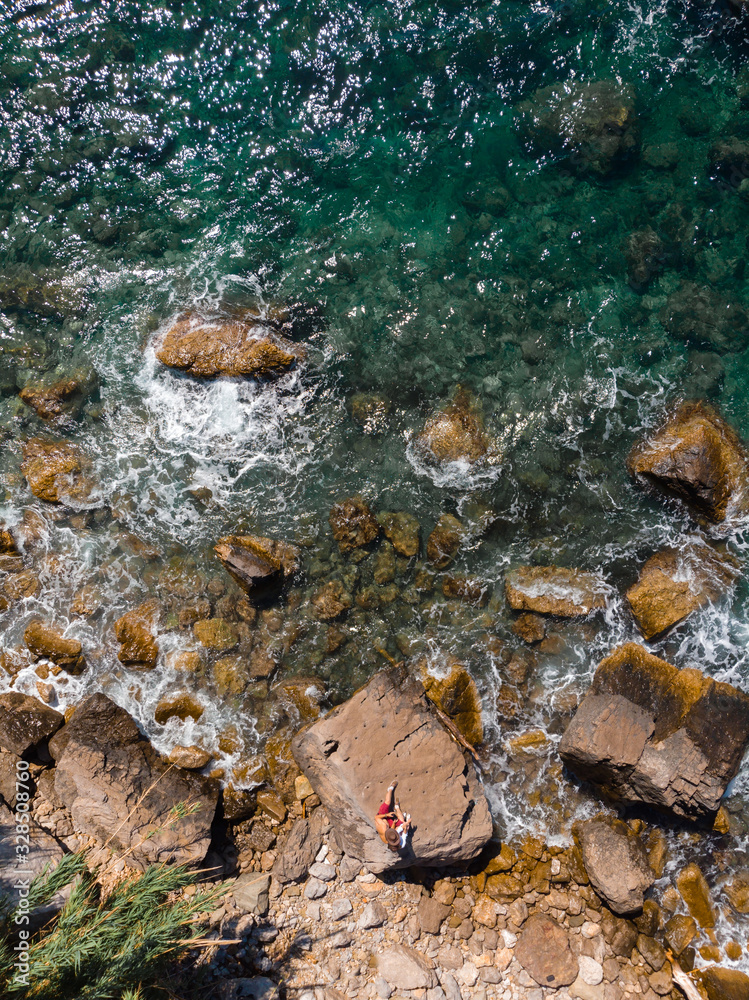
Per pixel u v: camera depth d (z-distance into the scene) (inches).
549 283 425.4
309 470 404.8
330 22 463.8
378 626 382.6
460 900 336.8
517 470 398.9
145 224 454.0
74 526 400.2
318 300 430.3
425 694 362.9
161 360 416.2
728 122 434.0
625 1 448.1
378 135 456.1
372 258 436.1
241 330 412.2
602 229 430.9
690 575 379.6
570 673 376.2
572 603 378.6
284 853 333.1
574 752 346.3
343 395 414.0
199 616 378.9
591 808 362.0
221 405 414.6
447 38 457.4
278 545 389.1
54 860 320.2
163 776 343.3
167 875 291.7
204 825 331.6
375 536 388.8
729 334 413.1
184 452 410.6
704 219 427.8
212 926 317.4
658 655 374.3
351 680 376.5
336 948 321.1
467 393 410.0
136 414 418.3
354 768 330.0
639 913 338.0
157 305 434.6
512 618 382.0
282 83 465.4
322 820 347.6
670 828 356.8
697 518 388.8
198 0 470.6
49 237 454.3
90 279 445.4
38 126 468.8
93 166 465.7
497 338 418.6
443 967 322.0
